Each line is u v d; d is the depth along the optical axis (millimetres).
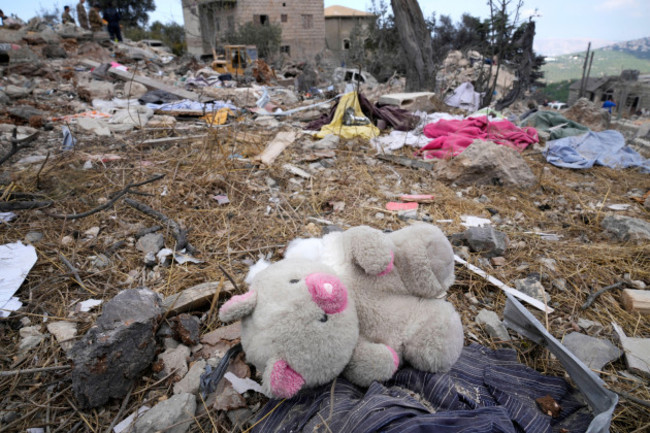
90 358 1871
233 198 4238
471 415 1521
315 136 6910
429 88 11391
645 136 8516
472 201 4551
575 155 6074
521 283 3039
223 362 1972
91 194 4090
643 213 4406
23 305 2580
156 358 2223
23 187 4043
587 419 1781
